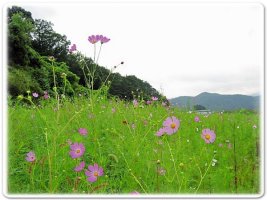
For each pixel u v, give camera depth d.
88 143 4.48
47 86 13.87
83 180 3.53
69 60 15.84
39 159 3.92
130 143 4.60
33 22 22.16
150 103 7.32
